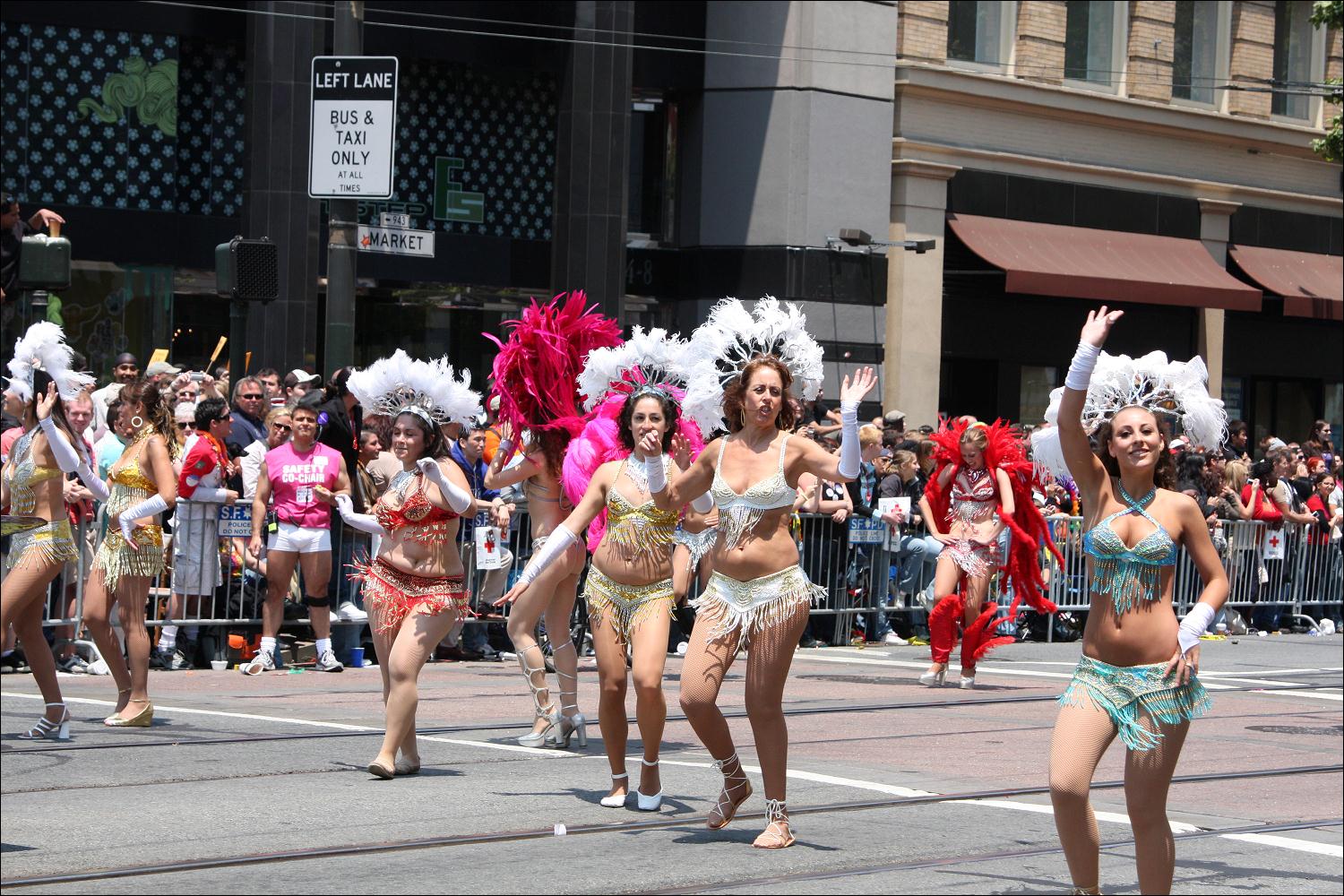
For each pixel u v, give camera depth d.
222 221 22.92
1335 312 31.61
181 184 22.70
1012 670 16.11
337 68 15.23
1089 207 29.00
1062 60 28.72
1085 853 6.55
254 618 14.77
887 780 9.90
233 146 23.06
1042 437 7.11
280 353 22.19
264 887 7.02
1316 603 21.56
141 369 22.27
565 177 24.30
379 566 9.62
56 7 21.69
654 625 8.70
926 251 26.44
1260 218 31.73
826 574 17.89
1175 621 6.59
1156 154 30.22
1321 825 9.20
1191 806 9.67
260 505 14.28
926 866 7.74
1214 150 31.14
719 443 7.97
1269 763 11.20
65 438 10.44
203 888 6.98
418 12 23.73
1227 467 20.75
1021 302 28.70
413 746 9.65
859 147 26.17
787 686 14.40
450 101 24.59
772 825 7.98
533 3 24.66
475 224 24.86
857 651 17.62
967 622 14.67
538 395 10.45
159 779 9.26
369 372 9.66
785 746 7.98
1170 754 6.52
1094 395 7.00
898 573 18.58
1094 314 6.70
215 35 22.62
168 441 10.96
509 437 10.70
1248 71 31.47
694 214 26.50
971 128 27.62
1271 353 32.53
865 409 26.17
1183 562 19.98
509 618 10.80
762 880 7.37
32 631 10.45
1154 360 6.96
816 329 25.73
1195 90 30.98
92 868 7.26
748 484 7.81
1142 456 6.56
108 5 21.97
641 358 10.10
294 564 14.27
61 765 9.59
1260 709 13.93
